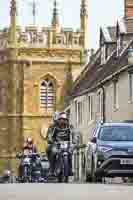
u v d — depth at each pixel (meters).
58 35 105.88
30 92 105.62
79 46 105.62
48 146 36.25
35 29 105.62
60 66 105.50
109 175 32.75
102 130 34.62
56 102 105.62
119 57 61.03
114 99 58.84
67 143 35.97
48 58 105.50
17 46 105.69
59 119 36.03
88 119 71.50
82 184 29.25
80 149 69.50
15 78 105.56
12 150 104.19
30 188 25.67
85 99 73.44
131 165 32.47
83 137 74.06
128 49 57.28
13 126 105.06
